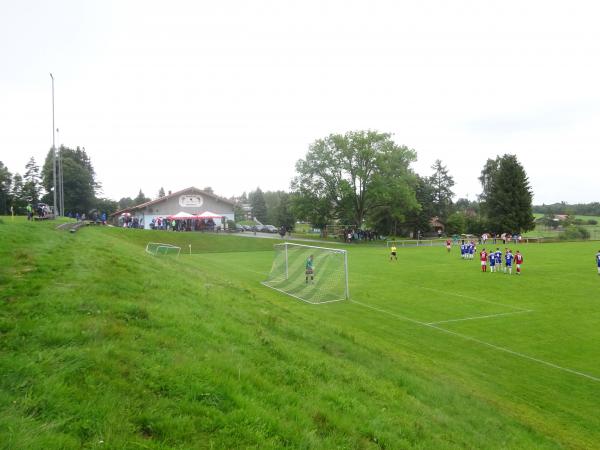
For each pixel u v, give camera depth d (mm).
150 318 8156
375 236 80500
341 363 10148
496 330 18203
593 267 38344
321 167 75500
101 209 92188
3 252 10781
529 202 87938
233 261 41438
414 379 10906
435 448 6914
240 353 7883
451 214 103125
